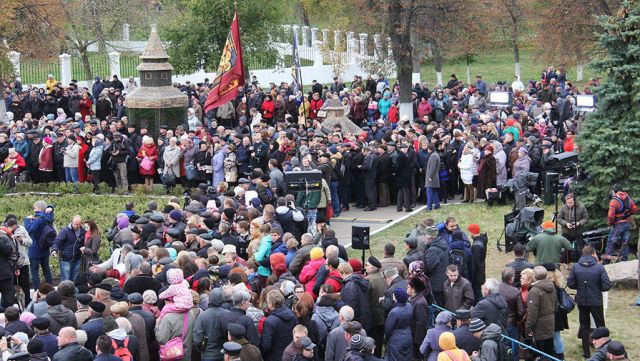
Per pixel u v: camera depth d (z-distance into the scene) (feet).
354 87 149.79
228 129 112.68
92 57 188.24
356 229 64.13
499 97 116.47
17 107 139.23
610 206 76.64
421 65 208.44
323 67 188.65
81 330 47.42
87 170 106.22
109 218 93.97
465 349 49.32
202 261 59.11
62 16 154.20
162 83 116.16
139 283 55.62
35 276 75.36
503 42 190.90
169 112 115.44
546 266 58.85
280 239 64.85
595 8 150.92
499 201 98.43
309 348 47.60
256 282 59.31
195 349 51.78
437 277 62.54
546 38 156.35
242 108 129.80
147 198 101.24
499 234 88.43
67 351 45.01
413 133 104.47
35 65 167.84
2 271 67.82
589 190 83.46
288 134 97.96
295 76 127.65
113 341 46.98
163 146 103.35
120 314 50.11
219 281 57.62
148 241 68.13
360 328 49.03
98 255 77.30
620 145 81.87
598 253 78.89
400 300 52.60
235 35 103.40
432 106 134.10
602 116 84.64
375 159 97.96
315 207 83.92
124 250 62.75
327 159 91.25
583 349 61.67
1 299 68.49
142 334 50.78
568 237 76.79
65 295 52.75
